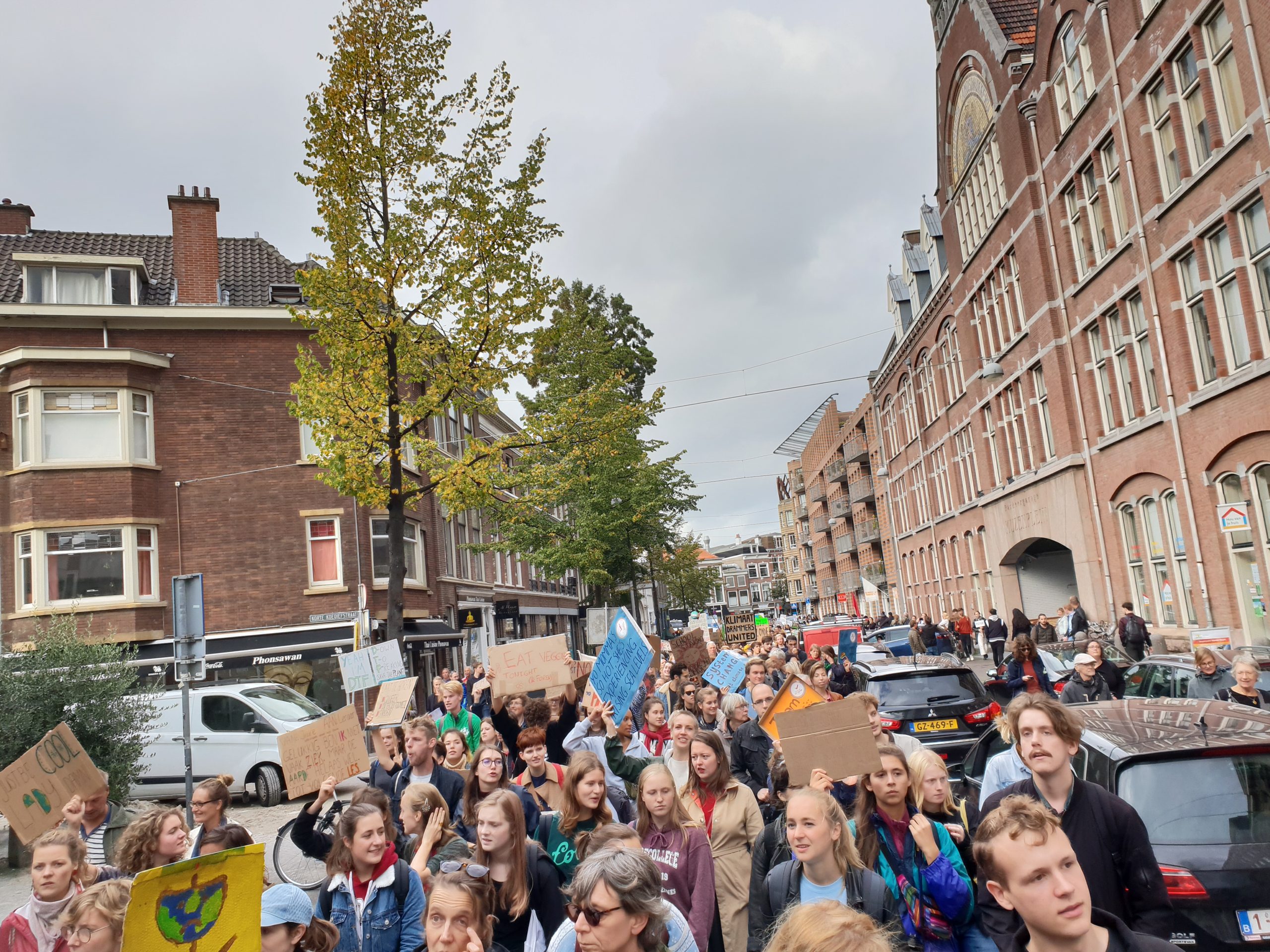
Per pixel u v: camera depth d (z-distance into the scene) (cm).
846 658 1622
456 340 1847
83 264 2595
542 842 548
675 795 506
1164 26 1902
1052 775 415
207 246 2783
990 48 2869
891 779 454
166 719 1680
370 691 2527
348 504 2659
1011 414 3045
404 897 485
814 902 265
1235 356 1798
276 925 400
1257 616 1797
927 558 4425
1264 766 504
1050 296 2580
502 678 998
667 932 349
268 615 2553
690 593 6831
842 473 7256
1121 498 2339
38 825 638
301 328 2688
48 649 1365
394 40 1792
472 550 3197
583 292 3356
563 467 2120
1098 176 2264
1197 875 469
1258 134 1634
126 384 2489
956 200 3362
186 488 2552
